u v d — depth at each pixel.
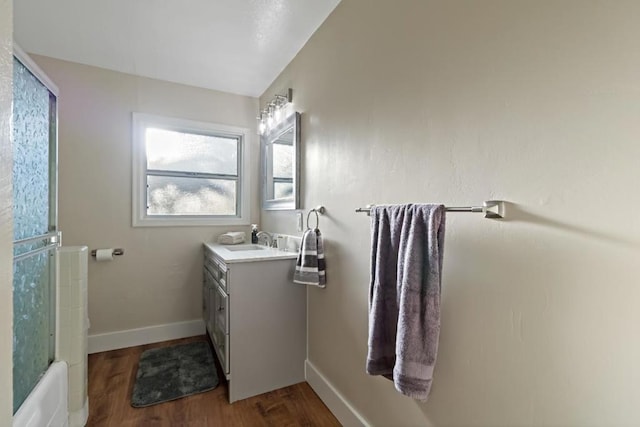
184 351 2.41
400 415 1.26
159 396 1.82
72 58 2.28
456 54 1.02
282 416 1.68
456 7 1.02
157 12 1.75
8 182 0.54
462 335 1.00
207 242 2.81
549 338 0.78
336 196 1.70
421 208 1.00
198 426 1.59
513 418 0.86
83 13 1.75
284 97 2.31
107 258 2.40
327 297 1.79
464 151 0.99
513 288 0.85
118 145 2.48
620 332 0.66
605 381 0.68
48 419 1.27
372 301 1.17
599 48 0.69
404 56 1.24
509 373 0.87
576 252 0.73
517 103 0.84
